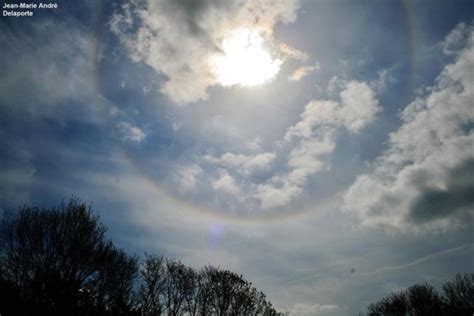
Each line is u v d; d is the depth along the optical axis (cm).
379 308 7106
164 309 4919
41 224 2509
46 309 2369
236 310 5516
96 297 2792
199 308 5322
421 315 6116
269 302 6125
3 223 2495
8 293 2334
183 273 5247
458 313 5400
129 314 3244
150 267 4838
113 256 2872
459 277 5616
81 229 2591
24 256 2422
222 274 5722
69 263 2492
